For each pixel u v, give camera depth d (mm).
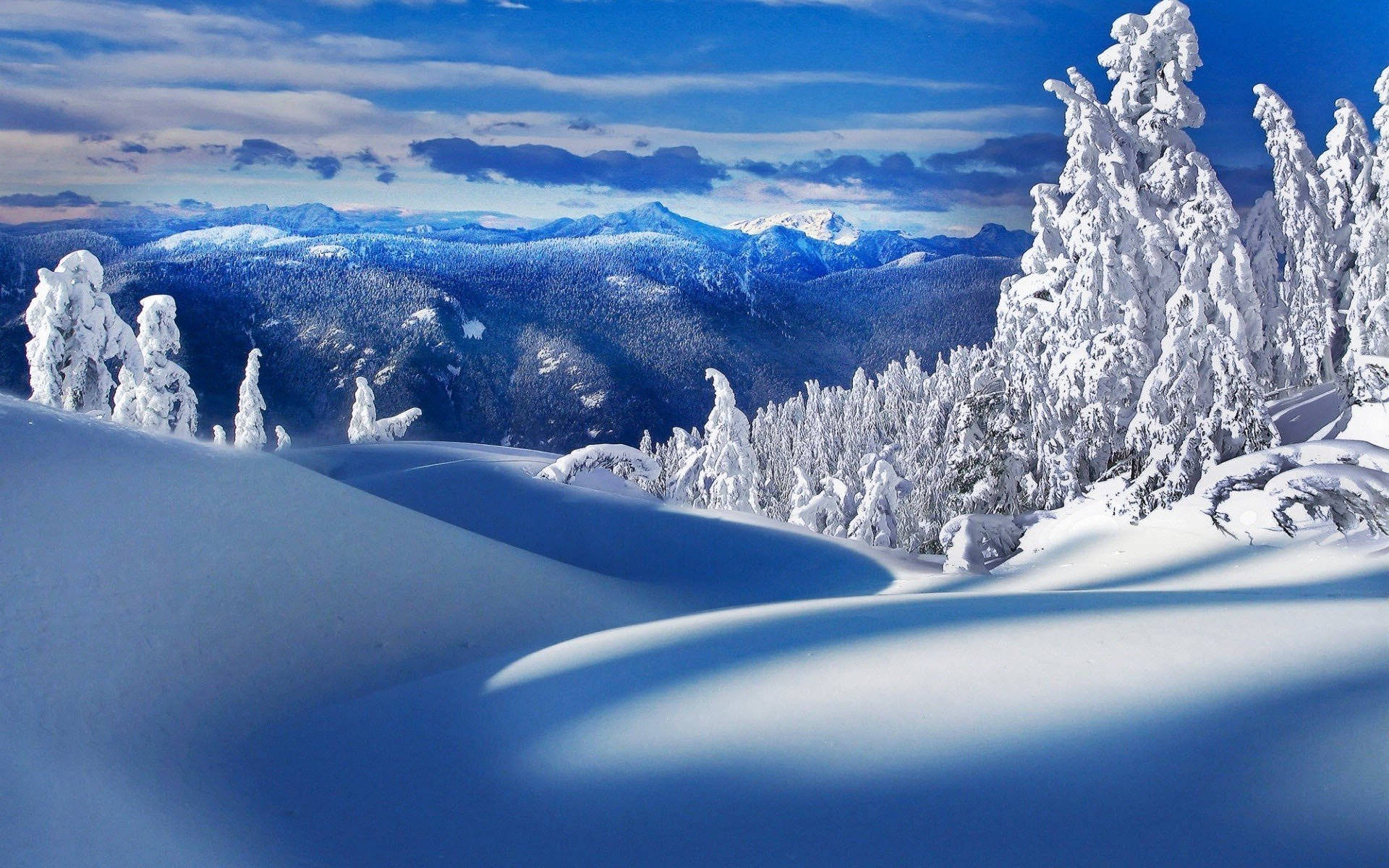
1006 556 23672
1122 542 20891
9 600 9617
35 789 6230
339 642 11859
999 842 5102
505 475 31062
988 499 28453
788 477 87375
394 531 15375
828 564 23297
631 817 6062
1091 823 5172
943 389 89375
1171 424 22750
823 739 6867
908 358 120250
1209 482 20297
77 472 12453
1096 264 27984
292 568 12859
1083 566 20016
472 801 6719
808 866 5133
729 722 7523
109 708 8531
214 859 5922
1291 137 37906
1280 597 11789
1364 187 34344
